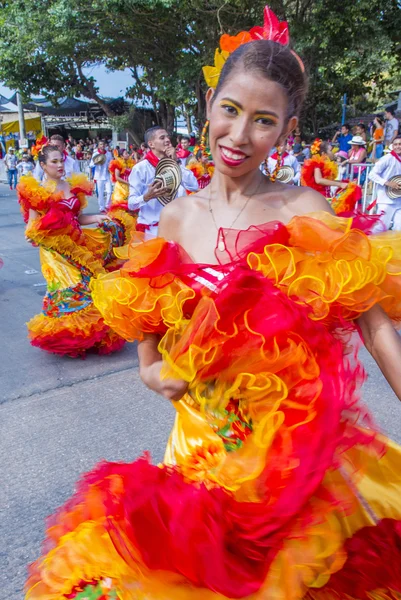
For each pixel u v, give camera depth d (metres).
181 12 15.46
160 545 1.38
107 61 20.02
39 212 4.82
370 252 1.36
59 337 4.74
